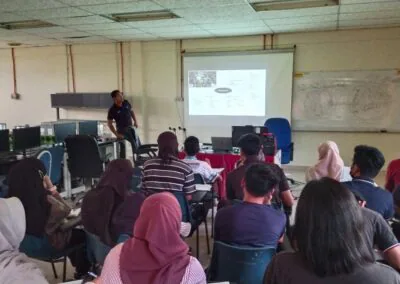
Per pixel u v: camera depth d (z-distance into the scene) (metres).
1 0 4.03
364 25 5.58
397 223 2.05
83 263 2.51
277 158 4.61
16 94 8.25
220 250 1.78
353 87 6.07
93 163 4.60
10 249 1.41
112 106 6.28
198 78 6.91
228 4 4.26
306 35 6.19
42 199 2.29
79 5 4.27
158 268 1.14
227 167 4.48
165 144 2.81
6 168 4.51
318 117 6.34
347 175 3.06
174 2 4.14
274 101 6.53
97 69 7.54
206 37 6.71
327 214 0.85
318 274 0.85
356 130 6.17
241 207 1.78
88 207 2.20
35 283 1.30
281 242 1.89
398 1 4.12
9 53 8.13
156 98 7.27
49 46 7.78
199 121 7.04
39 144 5.08
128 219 2.11
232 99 6.77
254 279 1.72
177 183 2.72
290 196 2.60
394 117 5.94
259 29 5.90
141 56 7.19
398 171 2.98
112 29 5.84
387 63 5.86
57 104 7.59
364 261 0.85
